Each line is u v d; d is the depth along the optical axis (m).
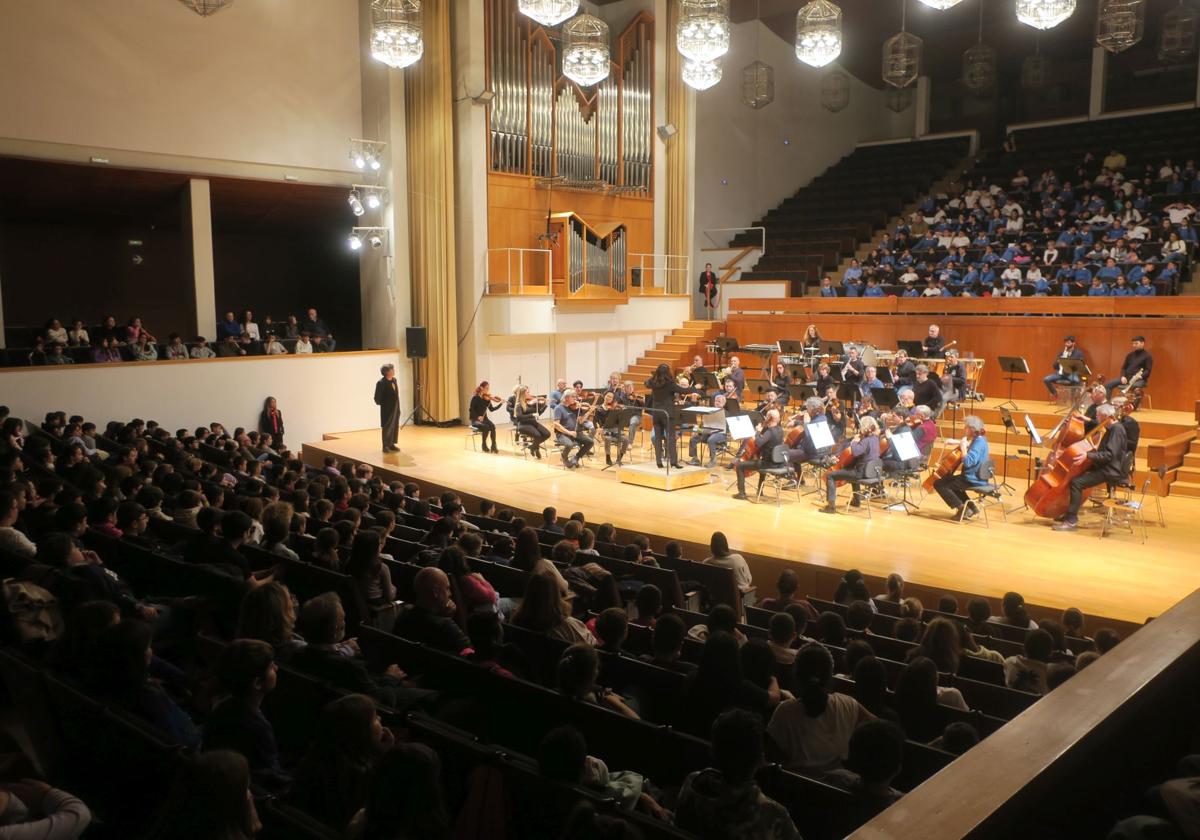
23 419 14.39
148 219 18.55
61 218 17.77
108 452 12.87
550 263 19.38
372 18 11.47
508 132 18.92
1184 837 2.18
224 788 2.44
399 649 5.09
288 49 17.25
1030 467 13.88
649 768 4.13
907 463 12.26
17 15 14.27
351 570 5.99
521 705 4.54
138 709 3.76
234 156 16.70
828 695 4.15
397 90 18.12
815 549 10.50
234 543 6.41
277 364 17.14
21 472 9.20
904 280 19.94
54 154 14.80
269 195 18.19
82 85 14.95
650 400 14.66
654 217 22.23
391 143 18.14
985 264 19.31
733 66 25.66
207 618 5.68
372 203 18.09
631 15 21.69
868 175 27.22
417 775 2.70
